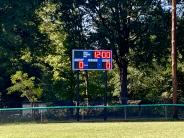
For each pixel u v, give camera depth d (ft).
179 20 163.22
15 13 153.38
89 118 125.80
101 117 125.59
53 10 164.35
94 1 161.68
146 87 193.36
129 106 124.47
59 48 167.32
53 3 163.12
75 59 128.67
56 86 172.65
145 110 124.47
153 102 177.37
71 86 171.63
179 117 125.08
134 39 163.12
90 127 96.07
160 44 157.89
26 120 118.32
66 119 122.42
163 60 169.78
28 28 159.33
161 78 188.96
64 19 163.84
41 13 164.96
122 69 166.81
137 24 158.51
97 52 129.08
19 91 190.29
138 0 158.20
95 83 175.22
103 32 157.99
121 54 164.96
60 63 170.91
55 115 121.80
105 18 163.32
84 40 161.27
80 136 76.48
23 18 154.71
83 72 175.83
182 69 180.75
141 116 124.47
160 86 189.98
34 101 179.01
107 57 129.59
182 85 181.68
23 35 161.79
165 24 158.40
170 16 159.74
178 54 173.58
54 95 176.55
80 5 162.71
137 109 124.57
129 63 169.78
